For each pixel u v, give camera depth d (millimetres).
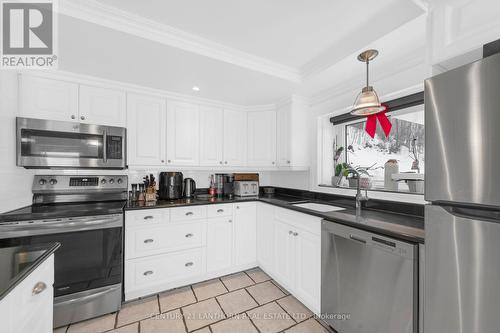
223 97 2689
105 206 1987
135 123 2320
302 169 2711
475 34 979
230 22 1479
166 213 2168
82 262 1748
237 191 2873
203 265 2354
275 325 1704
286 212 2158
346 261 1527
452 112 944
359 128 2453
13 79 1744
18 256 948
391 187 2041
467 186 896
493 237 830
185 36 1592
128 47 1597
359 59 1729
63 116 1989
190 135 2631
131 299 2016
